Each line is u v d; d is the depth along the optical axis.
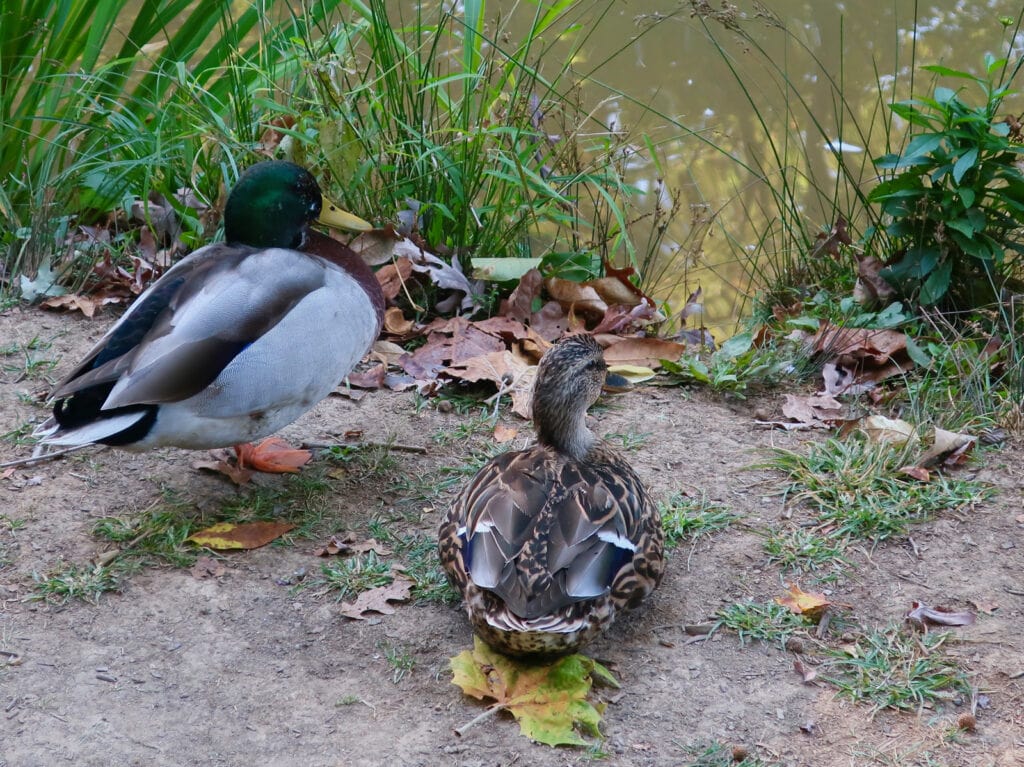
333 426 2.61
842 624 2.25
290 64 3.17
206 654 2.19
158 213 3.04
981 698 2.15
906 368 2.76
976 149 2.77
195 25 3.36
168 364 2.24
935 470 2.52
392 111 3.01
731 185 3.76
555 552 2.09
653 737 2.10
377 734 2.10
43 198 3.00
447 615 2.26
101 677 2.16
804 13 4.20
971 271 2.89
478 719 2.11
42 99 3.45
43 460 2.50
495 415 2.63
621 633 2.24
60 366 2.71
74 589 2.26
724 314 3.35
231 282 2.30
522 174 2.93
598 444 2.29
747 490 2.48
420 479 2.50
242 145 2.93
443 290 2.91
